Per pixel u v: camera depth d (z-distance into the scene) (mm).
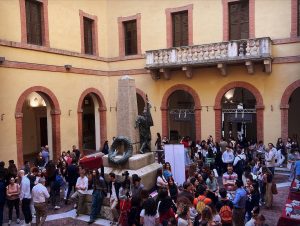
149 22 21516
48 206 12219
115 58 22812
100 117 22609
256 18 18281
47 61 18266
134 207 8359
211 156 15805
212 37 19531
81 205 11219
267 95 18141
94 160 13711
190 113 20922
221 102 19516
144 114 12992
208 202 7652
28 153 23578
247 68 18188
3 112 15734
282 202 12086
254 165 12719
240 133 21297
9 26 16094
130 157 12016
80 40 20703
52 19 18656
